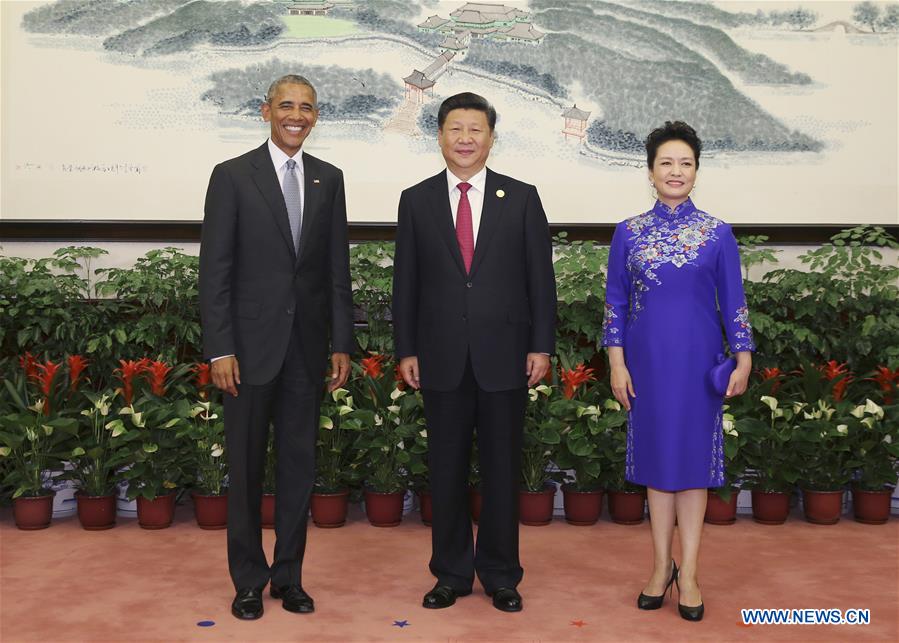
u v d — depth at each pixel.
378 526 4.10
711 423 2.87
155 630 2.67
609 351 3.05
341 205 3.04
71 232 4.95
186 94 4.97
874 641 2.60
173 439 4.02
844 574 3.32
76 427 3.99
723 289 2.90
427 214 2.95
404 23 5.01
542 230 2.97
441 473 2.95
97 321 4.57
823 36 5.13
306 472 2.93
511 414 2.91
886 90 5.16
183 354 4.71
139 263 4.68
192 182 4.99
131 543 3.74
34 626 2.70
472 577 3.02
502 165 5.06
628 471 3.01
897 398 4.38
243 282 2.86
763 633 2.67
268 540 3.84
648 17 5.08
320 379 2.95
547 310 2.93
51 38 4.93
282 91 2.87
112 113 4.96
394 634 2.64
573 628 2.71
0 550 3.62
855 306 4.66
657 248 2.89
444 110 2.93
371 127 5.01
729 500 4.05
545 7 5.05
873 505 4.16
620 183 5.09
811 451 4.11
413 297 3.01
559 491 4.30
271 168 2.90
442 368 2.89
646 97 5.09
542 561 3.51
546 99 5.05
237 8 4.96
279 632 2.66
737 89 5.11
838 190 5.16
